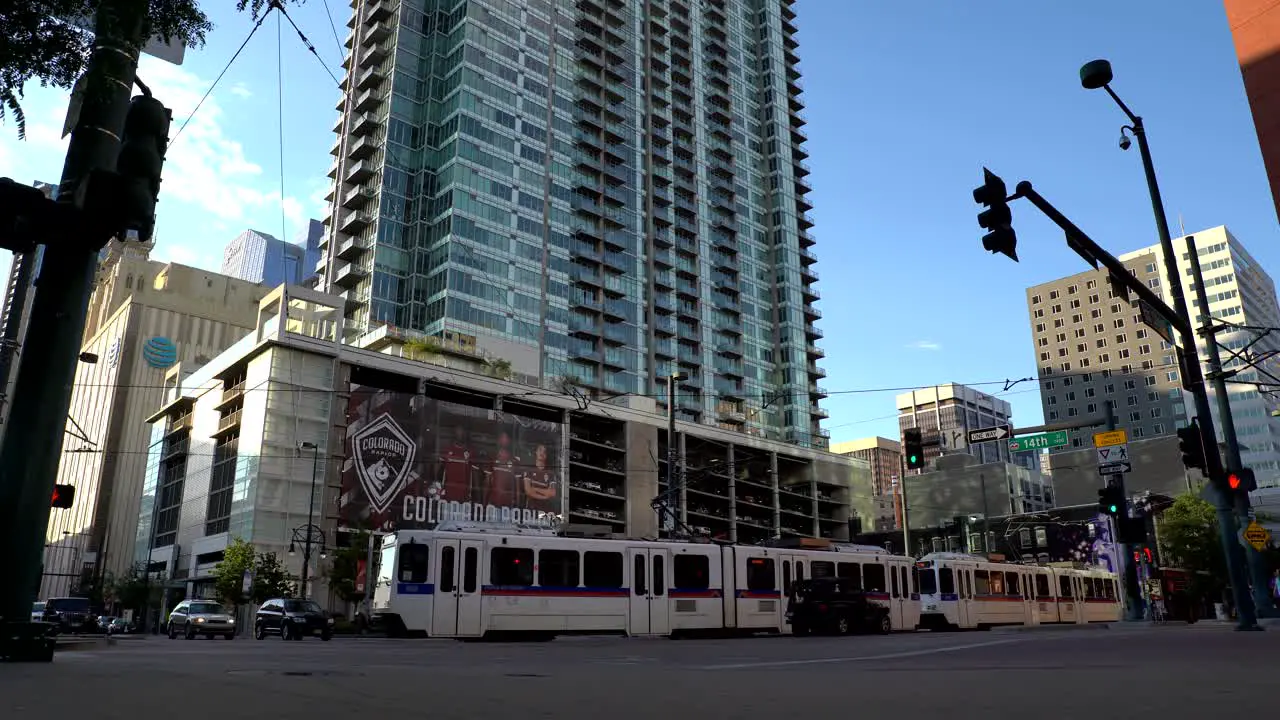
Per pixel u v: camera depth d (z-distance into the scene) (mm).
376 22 95375
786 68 134000
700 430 91125
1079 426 30125
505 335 84625
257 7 7973
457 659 13141
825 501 104312
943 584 34844
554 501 74000
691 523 90938
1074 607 42656
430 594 23125
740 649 16484
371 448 64062
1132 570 36344
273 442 60562
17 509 9906
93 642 18297
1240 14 17078
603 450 84812
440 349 76125
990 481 84938
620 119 106625
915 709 6117
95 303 130250
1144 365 142625
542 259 90688
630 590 25516
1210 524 53688
